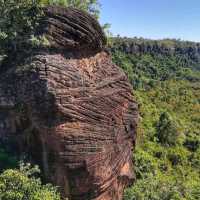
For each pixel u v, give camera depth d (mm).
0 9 19812
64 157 17172
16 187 15391
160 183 27750
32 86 17516
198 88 111562
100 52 22359
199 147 49719
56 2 22594
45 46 18328
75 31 19281
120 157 21125
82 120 18156
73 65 18875
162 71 135750
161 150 41625
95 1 27562
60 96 17297
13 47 19438
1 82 18656
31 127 17672
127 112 22750
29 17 19422
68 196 17516
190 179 37438
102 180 18781
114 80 21812
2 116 18594
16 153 18219
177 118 68562
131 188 23422
